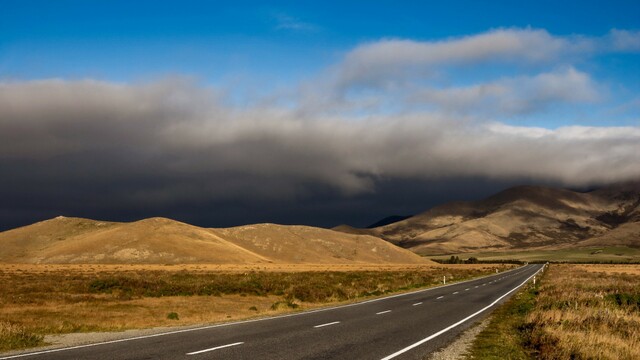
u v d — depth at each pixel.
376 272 92.88
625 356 12.24
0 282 47.78
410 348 14.01
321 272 89.25
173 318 23.38
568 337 14.15
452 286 52.06
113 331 17.50
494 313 24.66
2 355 12.31
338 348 13.80
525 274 88.00
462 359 12.48
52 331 17.28
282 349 13.48
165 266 130.25
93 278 56.31
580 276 67.00
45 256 156.50
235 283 47.19
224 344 14.23
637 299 29.83
